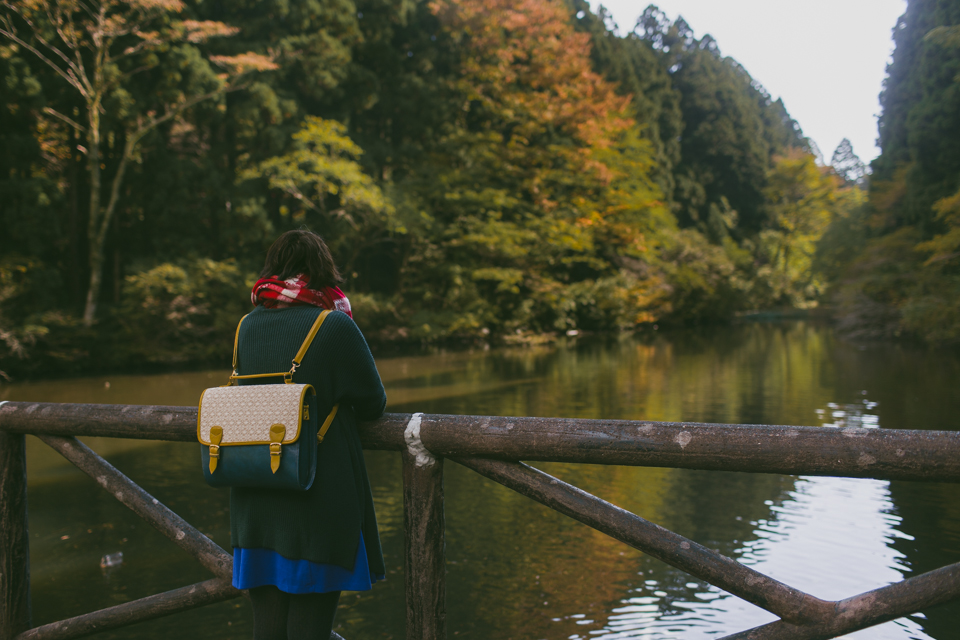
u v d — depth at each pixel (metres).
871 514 5.60
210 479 1.40
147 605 1.83
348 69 25.16
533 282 28.41
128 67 20.44
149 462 7.63
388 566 4.75
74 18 19.67
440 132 29.20
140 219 22.08
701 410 10.65
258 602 1.47
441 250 26.58
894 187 24.75
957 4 21.34
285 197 24.73
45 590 4.38
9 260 17.42
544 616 3.92
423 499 1.51
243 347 1.49
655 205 33.22
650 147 41.56
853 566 4.54
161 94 20.33
